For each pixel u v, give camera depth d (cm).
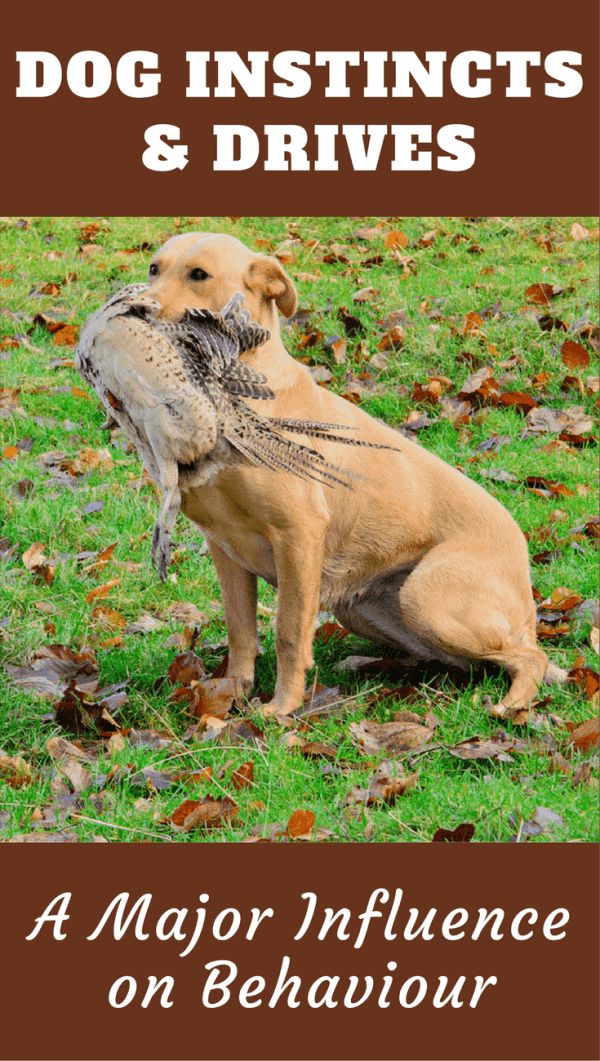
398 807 495
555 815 482
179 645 644
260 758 529
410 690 594
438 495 621
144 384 452
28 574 721
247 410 470
